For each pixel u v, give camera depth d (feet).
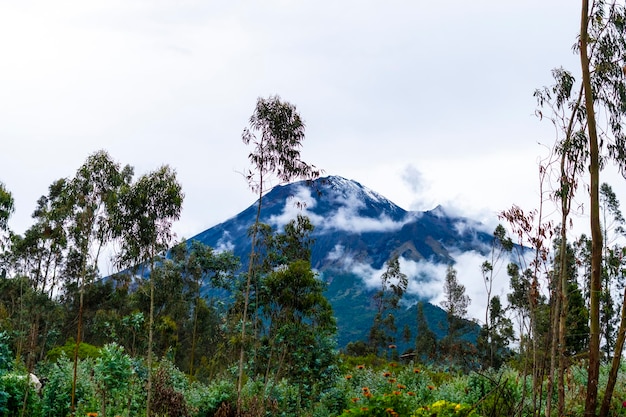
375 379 56.85
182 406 48.08
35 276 111.75
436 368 63.62
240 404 48.96
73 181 52.13
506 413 35.19
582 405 36.45
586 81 34.42
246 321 57.47
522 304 31.07
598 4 35.37
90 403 50.44
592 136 33.60
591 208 33.14
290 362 58.29
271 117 57.62
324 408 54.03
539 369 30.35
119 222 51.70
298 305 59.11
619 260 34.32
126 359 46.21
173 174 53.16
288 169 58.34
